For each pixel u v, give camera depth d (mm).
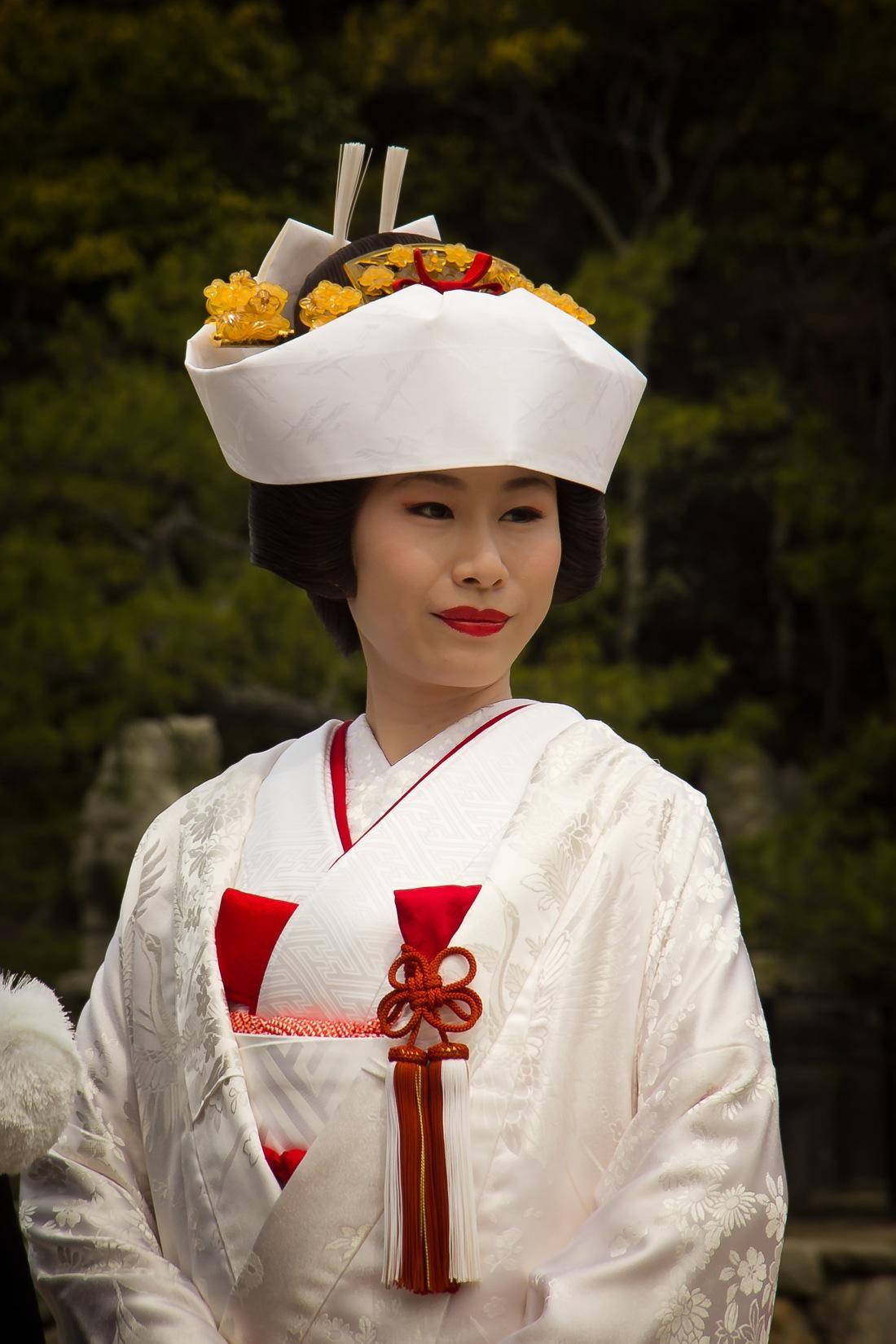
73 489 20938
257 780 3662
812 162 33844
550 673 20625
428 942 3084
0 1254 3049
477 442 3225
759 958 23562
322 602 4035
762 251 33688
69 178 29000
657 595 31891
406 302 3289
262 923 3258
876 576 26531
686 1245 2850
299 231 3863
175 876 3520
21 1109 2855
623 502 29797
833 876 20109
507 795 3326
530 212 34719
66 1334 3195
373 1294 2939
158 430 19922
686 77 35125
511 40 31375
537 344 3275
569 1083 3078
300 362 3316
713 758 21734
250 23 30844
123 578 21484
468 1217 2895
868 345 34469
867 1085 24891
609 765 3420
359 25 32969
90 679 20109
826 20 32750
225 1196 3061
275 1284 2967
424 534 3377
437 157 34000
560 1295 2818
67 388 23000
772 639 34938
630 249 28234
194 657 19203
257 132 31500
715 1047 3053
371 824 3398
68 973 21750
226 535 23469
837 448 29906
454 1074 2953
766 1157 2998
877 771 24938
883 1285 13398
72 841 25156
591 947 3170
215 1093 3137
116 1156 3373
